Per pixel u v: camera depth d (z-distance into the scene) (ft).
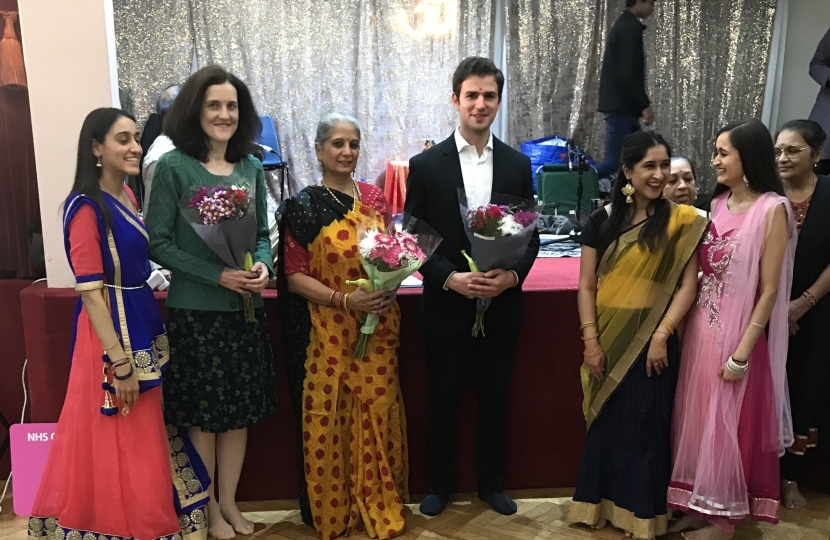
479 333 7.24
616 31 13.12
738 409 6.61
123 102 14.01
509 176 6.92
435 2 14.90
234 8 14.21
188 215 6.15
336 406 6.90
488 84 6.67
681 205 6.88
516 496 8.15
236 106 6.49
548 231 12.39
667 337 6.79
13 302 8.30
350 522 7.14
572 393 8.09
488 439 7.63
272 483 7.98
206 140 6.54
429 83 15.23
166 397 6.61
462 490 8.19
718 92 16.30
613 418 7.04
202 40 14.19
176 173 6.39
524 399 8.05
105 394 6.03
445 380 7.27
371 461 7.06
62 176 7.63
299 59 14.67
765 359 6.69
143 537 6.23
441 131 15.42
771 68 16.30
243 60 14.42
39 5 7.37
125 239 6.09
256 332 6.82
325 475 6.95
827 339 7.82
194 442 7.02
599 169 13.60
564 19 15.20
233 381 6.65
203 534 6.82
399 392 7.40
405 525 7.25
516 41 15.24
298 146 14.96
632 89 13.07
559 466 8.25
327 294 6.68
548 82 15.43
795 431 7.93
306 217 6.70
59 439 6.41
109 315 6.01
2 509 7.95
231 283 6.36
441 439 7.55
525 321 7.59
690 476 6.81
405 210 7.07
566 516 7.64
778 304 6.84
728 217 6.76
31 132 8.55
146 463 6.22
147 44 13.94
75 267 5.89
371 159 15.34
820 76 11.32
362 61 14.88
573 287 7.97
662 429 6.91
